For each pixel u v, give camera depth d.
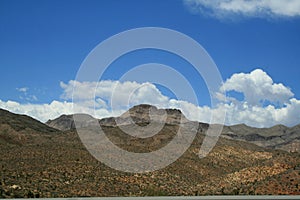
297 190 87.69
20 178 89.50
